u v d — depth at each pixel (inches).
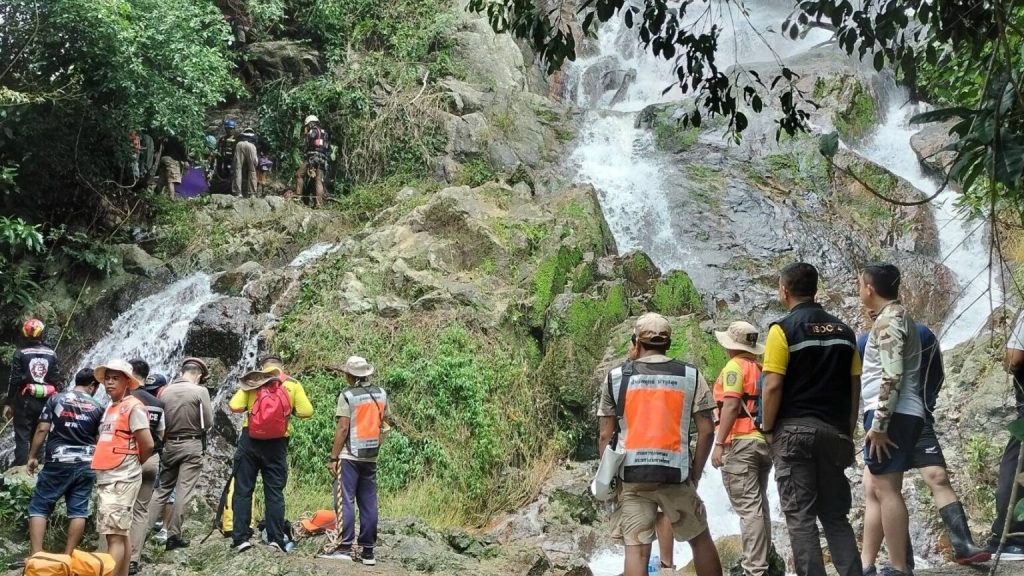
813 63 844.0
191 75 668.7
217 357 557.9
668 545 283.7
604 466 210.8
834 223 706.8
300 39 877.2
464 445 482.3
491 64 883.4
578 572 366.9
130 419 271.7
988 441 393.4
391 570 315.6
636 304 577.9
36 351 422.6
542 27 238.4
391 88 839.7
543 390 518.9
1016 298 416.5
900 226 705.0
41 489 284.0
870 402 224.1
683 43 229.5
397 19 893.8
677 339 525.3
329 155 792.9
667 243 722.8
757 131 781.3
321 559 314.5
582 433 513.3
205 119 826.8
